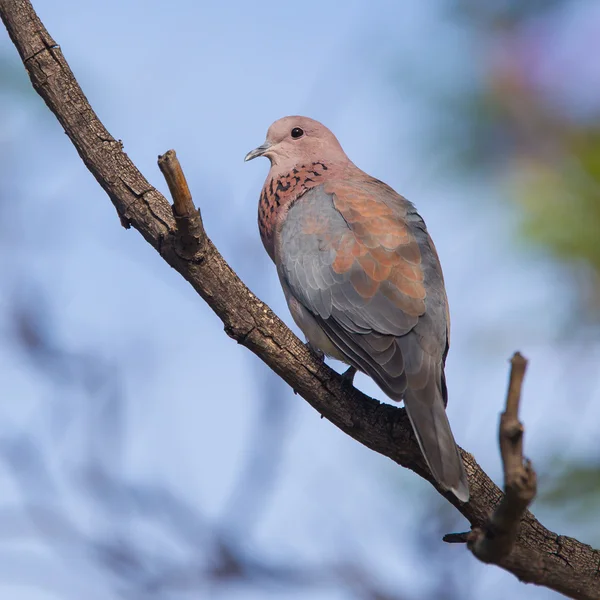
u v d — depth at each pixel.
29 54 8.45
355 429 8.83
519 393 6.34
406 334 9.59
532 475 6.34
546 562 7.04
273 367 8.70
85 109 8.47
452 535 7.41
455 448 8.48
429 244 10.47
